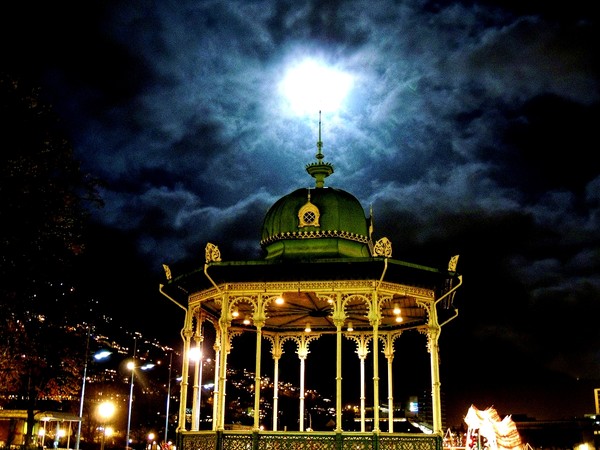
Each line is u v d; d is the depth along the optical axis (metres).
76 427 72.88
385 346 26.73
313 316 26.09
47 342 27.80
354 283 20.69
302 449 19.27
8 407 54.31
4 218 23.61
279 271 20.91
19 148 24.41
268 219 23.25
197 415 23.45
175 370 69.62
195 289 23.28
